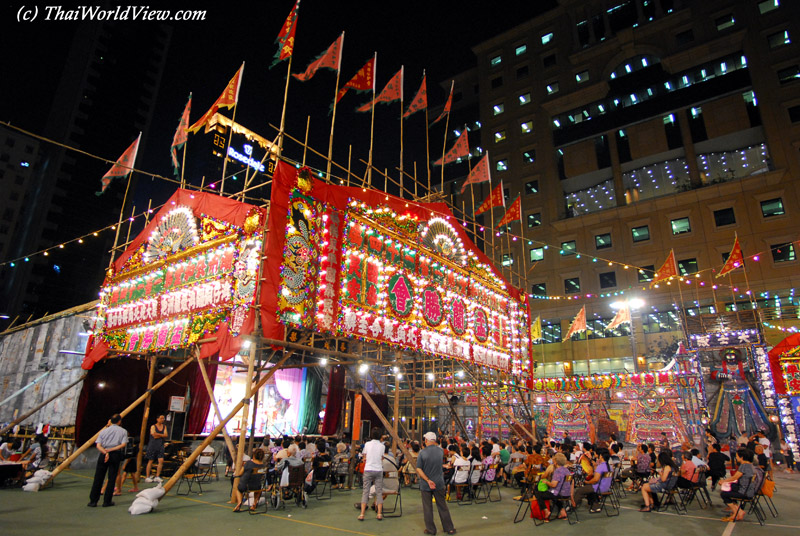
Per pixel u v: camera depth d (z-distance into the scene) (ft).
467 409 102.89
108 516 30.53
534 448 55.06
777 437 74.84
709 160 140.77
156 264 50.16
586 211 158.61
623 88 160.04
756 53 137.90
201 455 42.86
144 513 31.73
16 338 82.58
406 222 56.29
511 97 183.73
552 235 158.40
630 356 135.23
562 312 149.59
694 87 145.89
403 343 52.24
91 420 51.90
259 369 45.83
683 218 138.41
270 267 39.04
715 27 147.33
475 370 76.28
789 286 119.65
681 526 33.53
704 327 86.84
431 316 57.67
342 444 50.11
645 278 139.33
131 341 50.47
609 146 156.76
